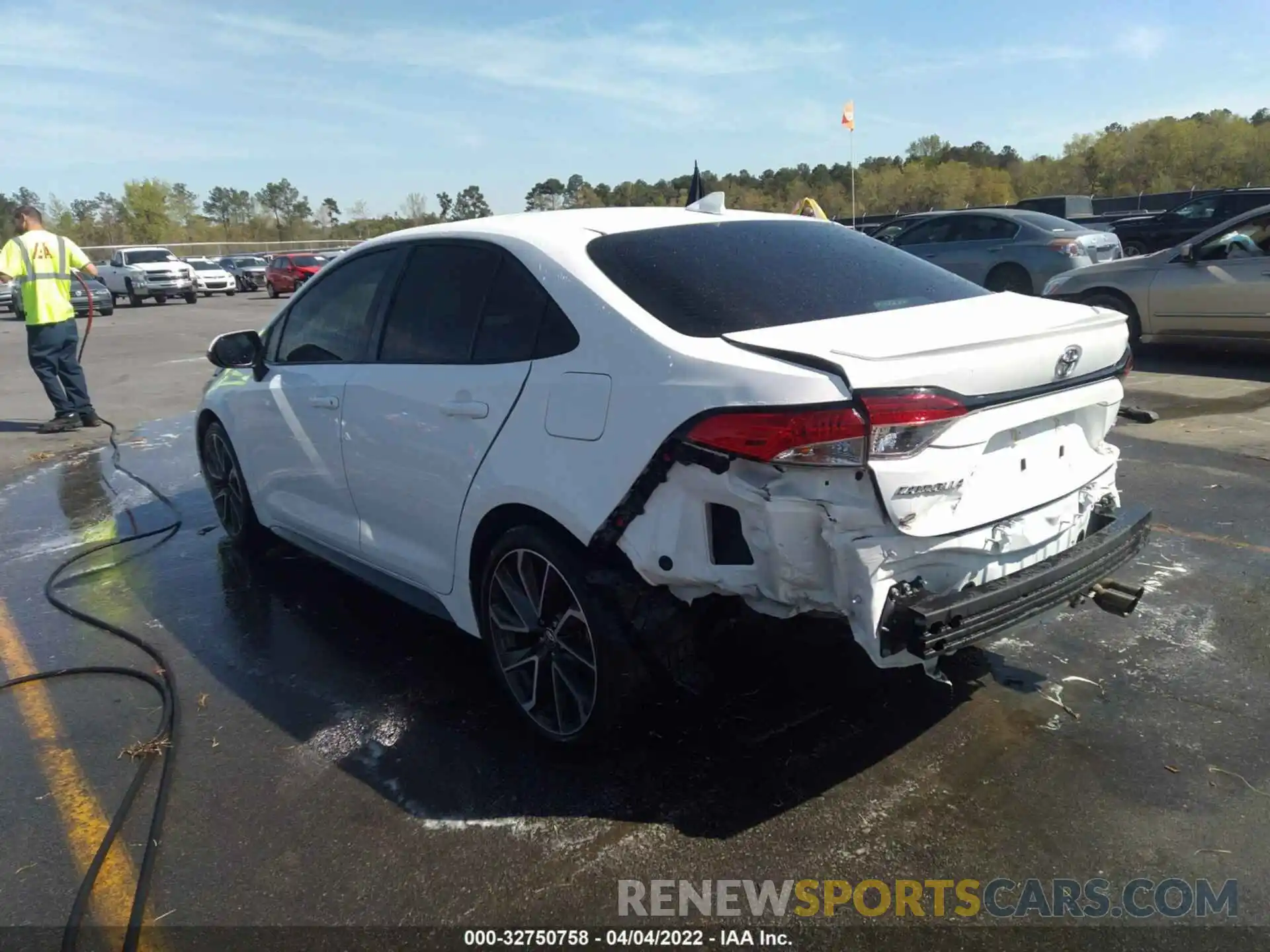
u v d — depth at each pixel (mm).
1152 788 2900
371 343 3869
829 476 2449
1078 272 10477
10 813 3049
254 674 3918
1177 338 9852
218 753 3330
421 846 2781
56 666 4082
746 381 2488
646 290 2934
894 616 2496
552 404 2959
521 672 3346
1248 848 2639
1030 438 2850
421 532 3617
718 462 2512
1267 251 9258
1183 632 3889
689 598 2791
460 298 3455
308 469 4270
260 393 4590
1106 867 2588
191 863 2750
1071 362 2828
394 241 3906
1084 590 2947
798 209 10289
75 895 2650
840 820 2811
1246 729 3195
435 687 3744
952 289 3328
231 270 36625
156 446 8297
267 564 5223
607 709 2971
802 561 2518
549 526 3061
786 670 3623
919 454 2471
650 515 2715
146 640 4281
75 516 6309
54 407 9148
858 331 2686
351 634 4273
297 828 2893
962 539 2617
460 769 3160
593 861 2688
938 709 3363
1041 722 3270
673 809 2893
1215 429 7062
